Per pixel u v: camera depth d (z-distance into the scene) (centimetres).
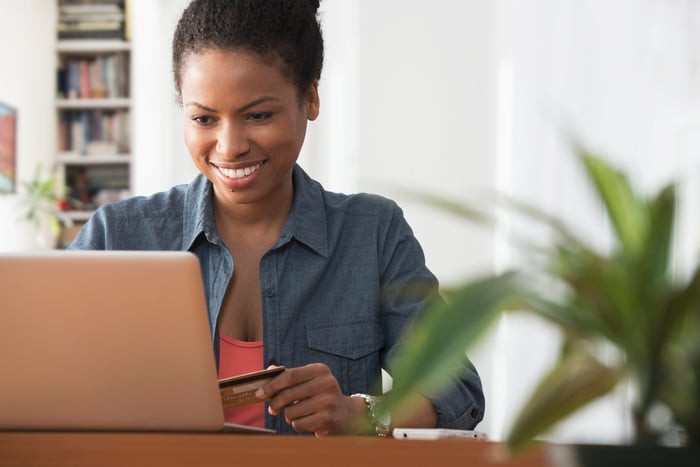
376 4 518
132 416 106
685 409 52
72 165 596
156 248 171
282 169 162
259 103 154
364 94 515
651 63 333
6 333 103
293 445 78
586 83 383
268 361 165
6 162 514
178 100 167
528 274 54
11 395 105
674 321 52
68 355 104
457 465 78
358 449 78
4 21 509
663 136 323
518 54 456
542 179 415
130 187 589
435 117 514
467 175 511
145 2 574
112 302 103
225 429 110
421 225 495
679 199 54
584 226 363
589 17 382
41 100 567
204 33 156
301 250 172
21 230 543
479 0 516
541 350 396
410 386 49
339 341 169
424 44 517
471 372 158
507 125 493
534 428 53
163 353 104
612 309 53
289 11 159
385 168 513
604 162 57
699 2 309
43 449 80
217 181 162
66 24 588
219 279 169
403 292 58
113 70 590
